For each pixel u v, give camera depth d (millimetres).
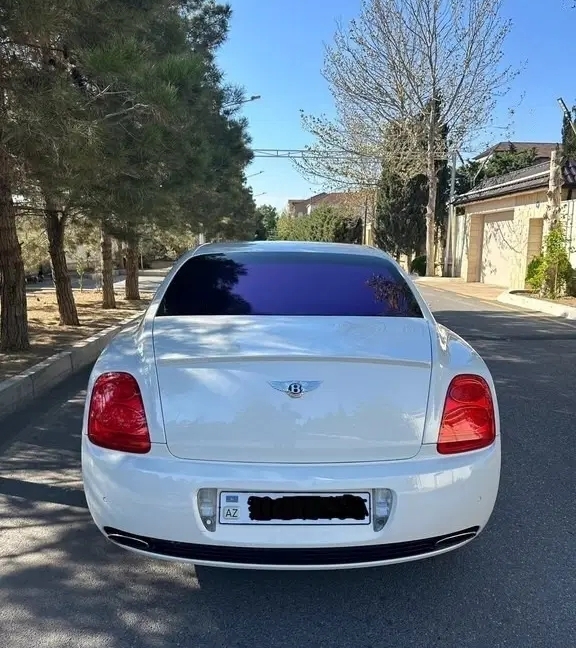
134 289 15891
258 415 2395
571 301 13945
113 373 2566
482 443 2527
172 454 2406
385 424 2422
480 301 15984
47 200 7332
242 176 19328
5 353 7316
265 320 2971
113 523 2436
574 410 5566
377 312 3186
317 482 2336
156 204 7809
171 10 8141
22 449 4453
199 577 2850
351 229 46812
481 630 2484
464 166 34938
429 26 24297
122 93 5145
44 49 4996
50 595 2701
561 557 3035
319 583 2803
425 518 2389
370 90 26016
